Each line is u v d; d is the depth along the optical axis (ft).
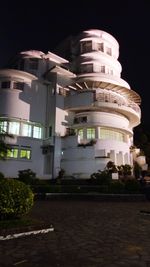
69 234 26.63
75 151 115.75
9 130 117.08
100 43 151.33
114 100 129.39
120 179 103.19
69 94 130.31
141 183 87.51
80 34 154.10
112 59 149.79
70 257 18.93
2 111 117.80
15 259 18.34
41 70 139.03
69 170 114.83
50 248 21.22
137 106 146.20
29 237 24.86
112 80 133.49
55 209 49.32
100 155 113.09
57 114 123.65
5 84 122.01
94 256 19.25
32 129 124.26
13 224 25.81
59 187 81.92
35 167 119.24
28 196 28.71
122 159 119.85
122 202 67.00
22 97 122.83
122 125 130.31
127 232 28.02
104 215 41.19
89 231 28.35
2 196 26.43
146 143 183.11
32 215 40.22
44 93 131.95
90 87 130.62
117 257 19.08
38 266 16.97
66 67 147.23
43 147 122.31
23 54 140.97
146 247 21.88
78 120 127.44
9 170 111.45
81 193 77.30
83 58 145.59
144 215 41.29
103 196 72.38
